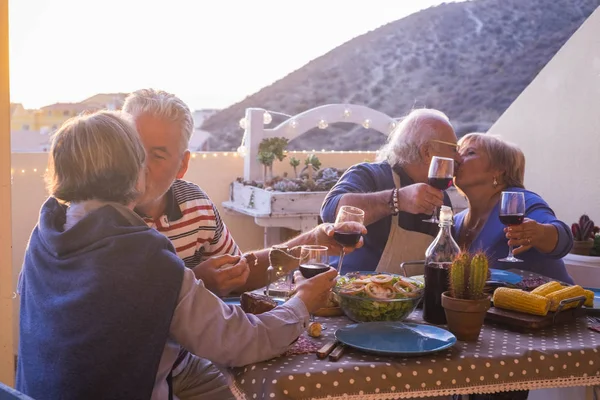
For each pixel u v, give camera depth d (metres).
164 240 1.37
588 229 3.16
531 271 2.47
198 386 1.94
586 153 3.88
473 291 1.55
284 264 1.77
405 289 1.71
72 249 1.35
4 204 2.12
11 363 2.17
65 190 1.41
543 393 2.26
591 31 3.82
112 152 1.39
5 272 2.14
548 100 4.11
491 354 1.43
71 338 1.29
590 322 1.71
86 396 1.29
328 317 1.79
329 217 2.55
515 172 2.60
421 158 2.66
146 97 1.85
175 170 1.88
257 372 1.34
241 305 1.61
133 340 1.29
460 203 4.52
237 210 4.30
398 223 2.61
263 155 4.30
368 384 1.34
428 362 1.39
